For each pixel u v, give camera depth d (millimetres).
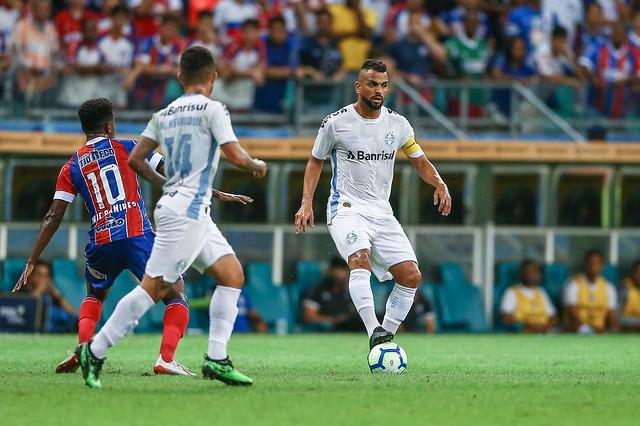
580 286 64500
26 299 57062
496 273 65812
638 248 67000
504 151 64125
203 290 61875
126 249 29375
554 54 70625
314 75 63625
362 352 43719
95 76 61938
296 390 25625
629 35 70875
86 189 29641
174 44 63812
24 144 60719
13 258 62250
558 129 66125
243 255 64375
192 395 24281
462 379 29625
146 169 25750
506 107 65500
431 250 65500
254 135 63031
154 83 62188
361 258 32062
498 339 55500
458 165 65062
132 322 25250
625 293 66312
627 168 66438
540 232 66250
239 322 61906
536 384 28203
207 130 24984
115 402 23094
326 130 32750
